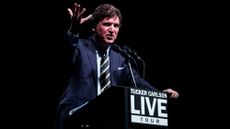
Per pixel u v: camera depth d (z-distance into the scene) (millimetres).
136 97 3883
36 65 9203
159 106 3996
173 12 9609
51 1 8977
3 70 9109
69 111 4613
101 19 5148
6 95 9141
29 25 9047
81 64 4922
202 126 9562
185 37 9719
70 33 4629
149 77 9758
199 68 9703
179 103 9656
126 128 3748
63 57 4723
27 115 9195
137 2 9484
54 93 9219
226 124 9461
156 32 9680
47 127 9203
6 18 8969
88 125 4098
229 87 9547
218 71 9633
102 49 5199
